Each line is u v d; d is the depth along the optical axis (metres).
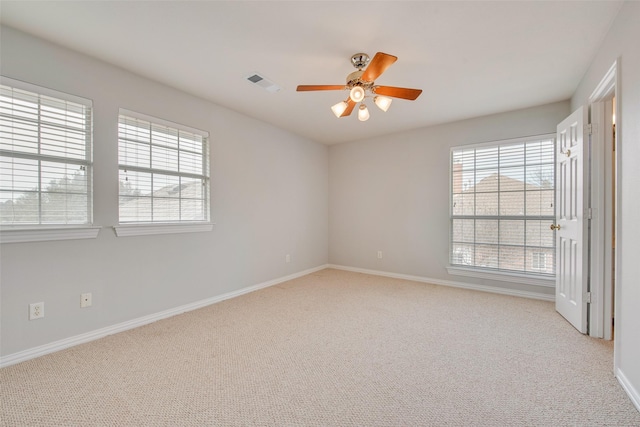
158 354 2.16
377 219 4.82
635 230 1.60
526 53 2.32
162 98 2.86
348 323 2.75
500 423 1.46
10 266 2.00
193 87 2.95
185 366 1.99
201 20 1.92
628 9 1.70
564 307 2.84
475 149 3.94
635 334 1.59
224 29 2.02
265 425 1.45
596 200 2.42
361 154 4.98
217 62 2.47
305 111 3.63
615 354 1.82
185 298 3.08
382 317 2.90
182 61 2.45
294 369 1.96
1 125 1.99
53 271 2.19
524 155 3.59
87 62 2.36
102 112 2.45
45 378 1.84
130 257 2.64
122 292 2.59
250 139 3.84
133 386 1.76
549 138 3.41
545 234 3.47
